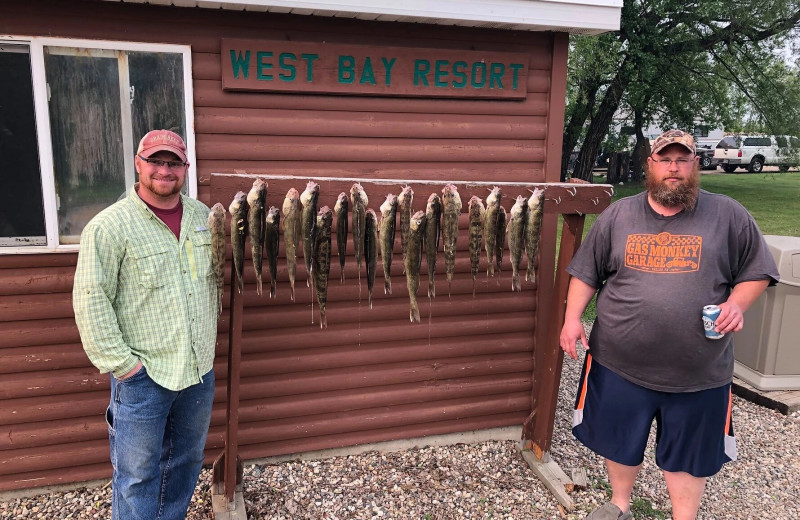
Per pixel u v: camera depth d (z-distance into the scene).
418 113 3.90
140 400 2.61
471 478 4.01
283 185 3.09
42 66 3.21
